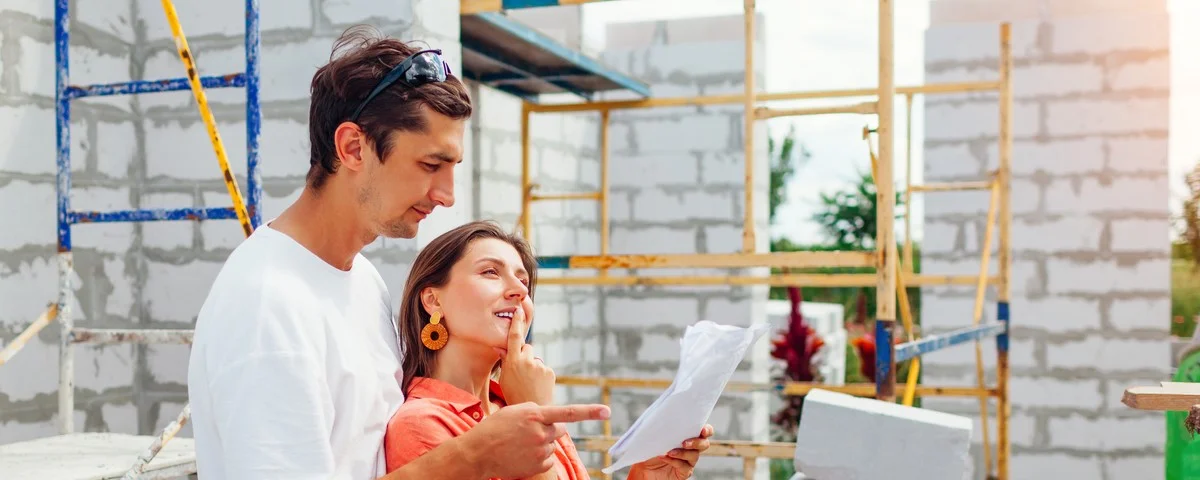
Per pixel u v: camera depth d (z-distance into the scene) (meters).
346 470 1.31
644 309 6.43
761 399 6.37
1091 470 5.51
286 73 3.43
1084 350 5.53
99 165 3.44
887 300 3.00
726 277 4.67
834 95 4.46
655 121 6.38
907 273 4.70
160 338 2.49
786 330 6.98
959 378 5.73
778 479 7.08
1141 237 5.45
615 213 6.51
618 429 6.47
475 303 1.56
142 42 3.62
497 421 1.26
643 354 6.43
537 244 5.68
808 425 2.59
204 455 1.26
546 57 4.31
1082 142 5.52
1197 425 1.86
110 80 3.49
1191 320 6.16
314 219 1.34
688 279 4.75
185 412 2.02
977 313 4.33
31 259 3.17
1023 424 5.63
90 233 3.41
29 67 3.17
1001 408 4.40
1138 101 5.44
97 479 1.96
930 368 5.79
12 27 3.11
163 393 3.62
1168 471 5.37
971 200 5.71
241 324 1.21
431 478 1.24
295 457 1.18
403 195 1.29
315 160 1.33
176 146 3.60
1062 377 5.56
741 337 1.52
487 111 5.08
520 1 3.40
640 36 6.38
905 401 3.93
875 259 3.05
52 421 3.22
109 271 3.50
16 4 3.13
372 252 3.34
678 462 1.71
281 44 3.44
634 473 1.76
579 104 4.83
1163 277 5.41
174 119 3.60
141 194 3.64
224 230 3.56
